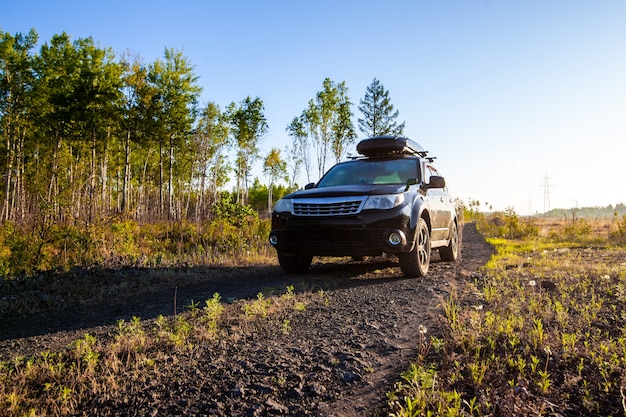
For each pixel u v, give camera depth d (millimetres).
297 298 5176
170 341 3623
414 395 2418
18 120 29281
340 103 41219
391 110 48594
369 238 6191
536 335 3197
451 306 4402
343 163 8203
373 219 6199
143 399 2605
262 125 40844
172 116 32906
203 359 3217
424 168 7758
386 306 4688
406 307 4609
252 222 14414
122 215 10344
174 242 12117
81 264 8023
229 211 15211
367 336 3639
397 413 2184
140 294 6156
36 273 7258
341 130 41469
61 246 8336
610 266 6629
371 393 2572
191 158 36781
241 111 40375
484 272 6715
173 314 4840
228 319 4301
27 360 3426
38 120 29547
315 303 4941
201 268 8203
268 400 2533
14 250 7730
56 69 31250
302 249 6543
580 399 2344
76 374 2988
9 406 2523
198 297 5734
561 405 2287
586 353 2895
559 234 14836
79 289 6352
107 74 31234
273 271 7875
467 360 2859
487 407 2221
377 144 8023
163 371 3016
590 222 18734
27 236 8273
